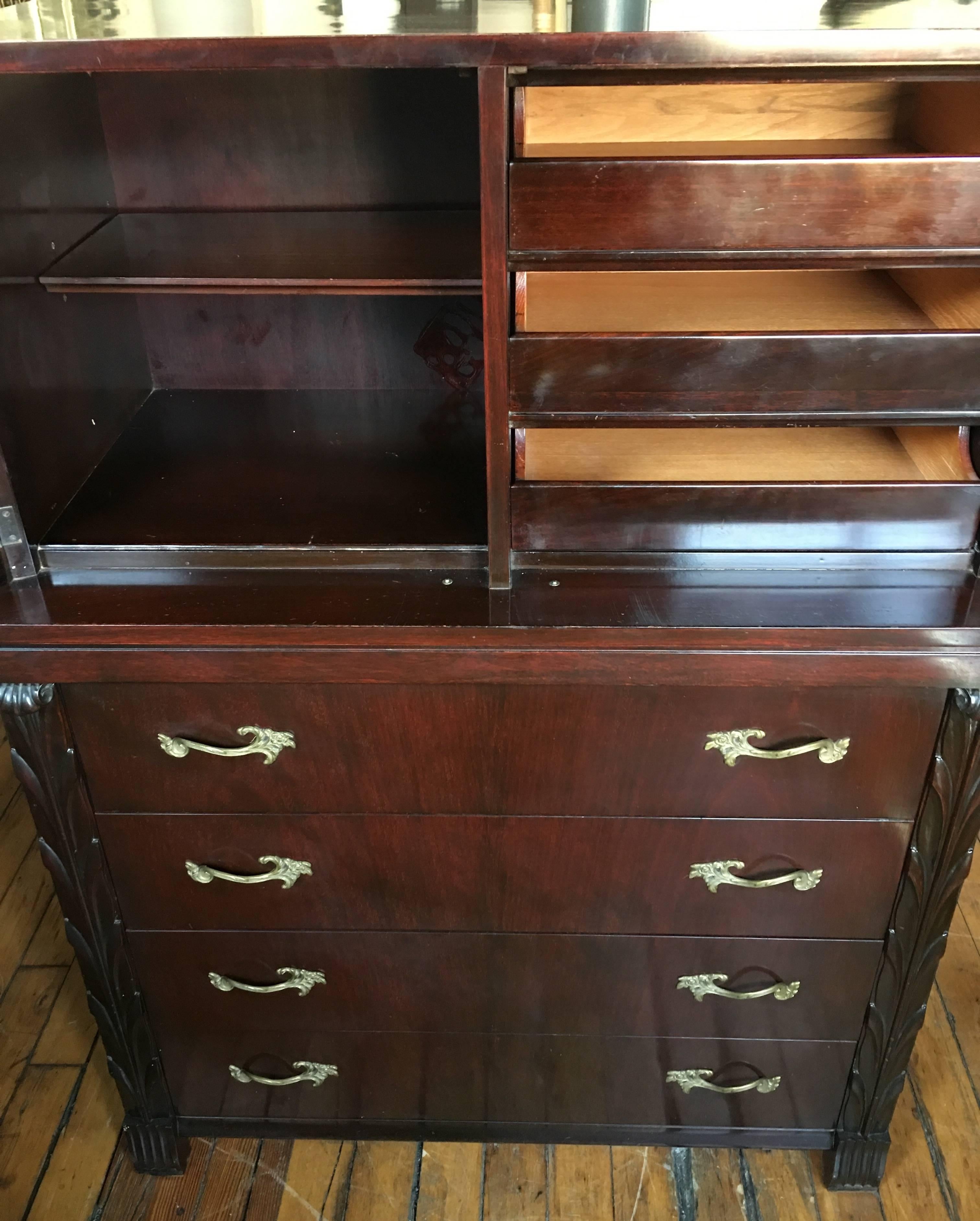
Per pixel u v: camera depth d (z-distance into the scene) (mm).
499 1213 1392
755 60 816
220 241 1199
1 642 1032
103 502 1186
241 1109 1436
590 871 1192
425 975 1290
